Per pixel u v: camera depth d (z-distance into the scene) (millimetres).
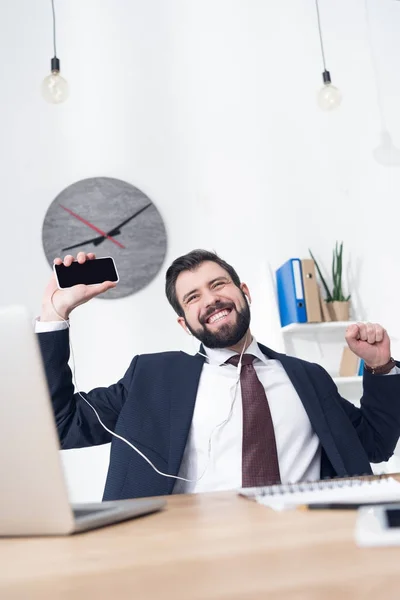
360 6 3301
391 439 1601
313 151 3072
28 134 2820
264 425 1508
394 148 3158
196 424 1556
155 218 2838
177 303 1822
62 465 621
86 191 2803
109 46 2980
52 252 2719
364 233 3027
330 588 356
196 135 2980
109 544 571
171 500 953
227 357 1690
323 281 2814
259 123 3051
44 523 630
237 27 3135
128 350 2707
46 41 2922
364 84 3209
